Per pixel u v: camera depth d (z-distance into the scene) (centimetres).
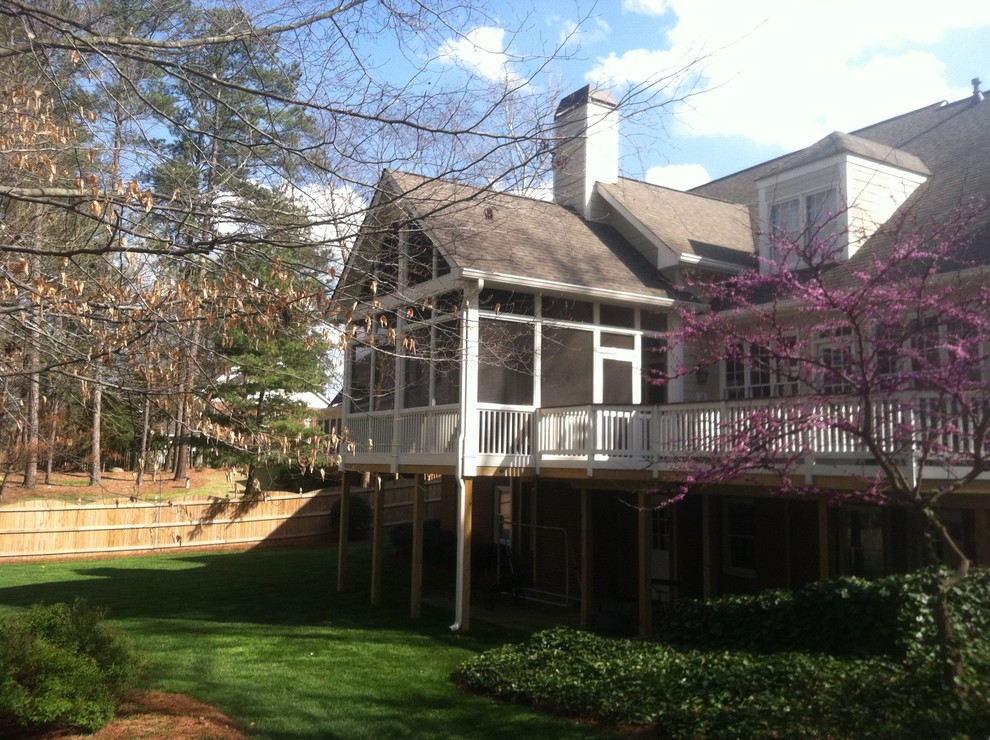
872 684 784
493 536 2028
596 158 1791
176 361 759
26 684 767
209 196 693
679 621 1096
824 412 845
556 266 1464
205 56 745
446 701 948
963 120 1678
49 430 1775
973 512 1239
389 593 1772
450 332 930
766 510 1502
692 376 1620
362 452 1734
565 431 1377
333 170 679
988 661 802
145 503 2575
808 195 1519
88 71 671
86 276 750
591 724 836
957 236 872
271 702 930
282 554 2542
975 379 766
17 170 757
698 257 1578
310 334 1021
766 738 700
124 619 1481
